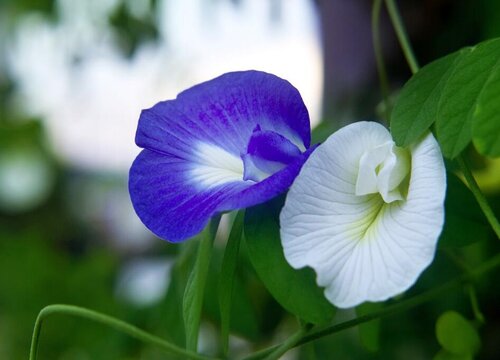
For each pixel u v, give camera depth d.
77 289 0.59
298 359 0.47
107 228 0.98
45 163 0.94
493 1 0.43
